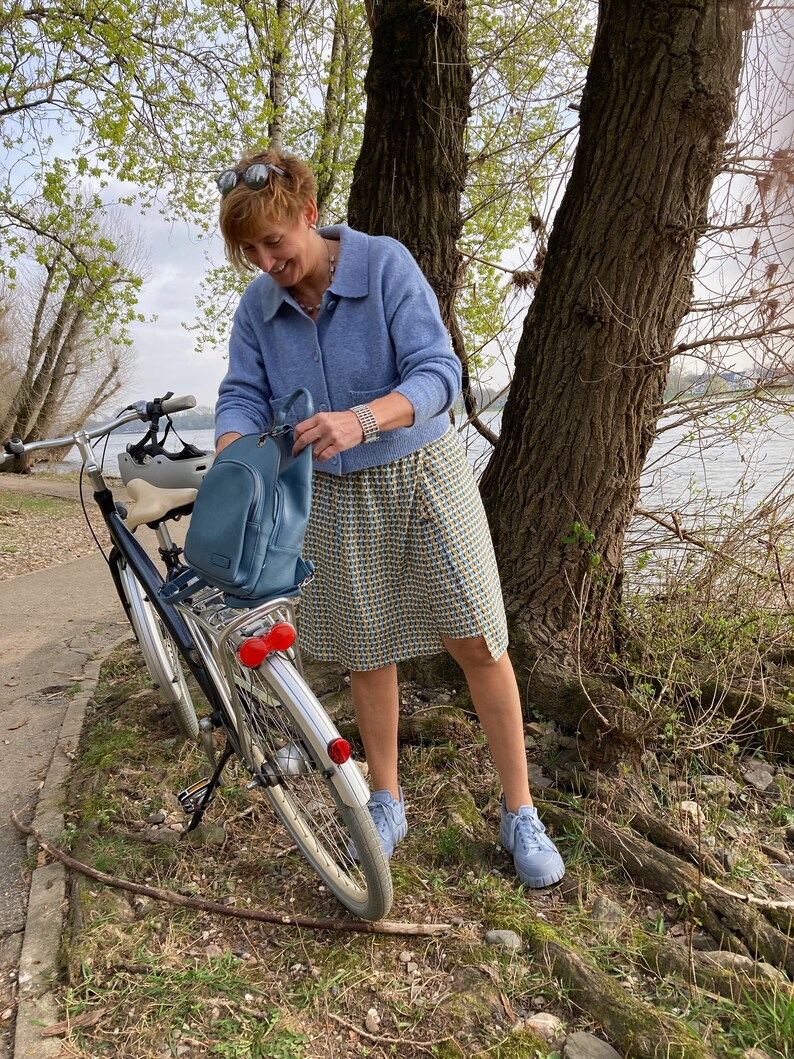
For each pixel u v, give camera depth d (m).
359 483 1.70
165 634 2.44
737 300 2.49
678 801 2.17
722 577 3.03
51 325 16.70
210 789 1.95
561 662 2.59
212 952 1.66
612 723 2.23
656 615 2.91
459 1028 1.44
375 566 1.77
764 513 2.95
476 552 1.74
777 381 2.64
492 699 1.85
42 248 11.20
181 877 1.90
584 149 2.40
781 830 2.09
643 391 2.51
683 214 2.29
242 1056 1.40
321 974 1.58
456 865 1.92
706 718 2.46
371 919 1.66
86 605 4.81
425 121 2.71
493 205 3.82
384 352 1.63
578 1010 1.48
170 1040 1.44
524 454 2.67
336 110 9.65
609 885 1.87
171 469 1.98
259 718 1.68
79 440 2.15
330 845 1.82
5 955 1.71
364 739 1.99
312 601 1.89
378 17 2.69
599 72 2.32
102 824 2.11
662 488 3.12
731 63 2.15
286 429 1.46
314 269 1.62
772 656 2.82
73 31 8.34
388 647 1.85
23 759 2.66
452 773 2.31
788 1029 1.38
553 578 2.64
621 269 2.36
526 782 1.92
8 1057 1.41
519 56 3.49
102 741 2.62
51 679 3.43
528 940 1.64
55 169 9.55
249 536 1.38
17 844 2.15
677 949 1.62
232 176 1.49
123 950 1.66
